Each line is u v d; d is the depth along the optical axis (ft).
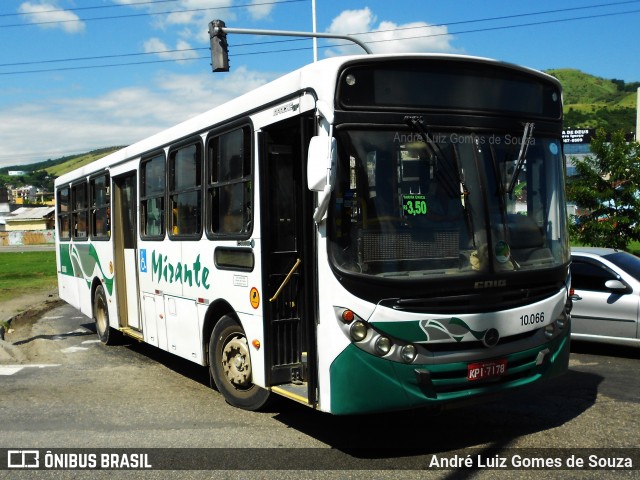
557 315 18.47
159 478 16.48
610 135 54.34
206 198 23.08
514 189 17.84
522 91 18.38
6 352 33.68
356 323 15.94
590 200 53.52
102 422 21.43
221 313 23.09
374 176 16.33
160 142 27.50
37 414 22.62
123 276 33.40
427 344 16.17
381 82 16.58
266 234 19.33
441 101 17.06
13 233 259.19
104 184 35.24
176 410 22.61
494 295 16.90
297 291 19.81
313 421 20.76
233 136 21.33
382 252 16.15
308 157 16.06
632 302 28.84
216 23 48.47
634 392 23.48
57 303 61.36
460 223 16.83
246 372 21.33
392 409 16.06
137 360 32.27
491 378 16.97
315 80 16.80
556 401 22.44
